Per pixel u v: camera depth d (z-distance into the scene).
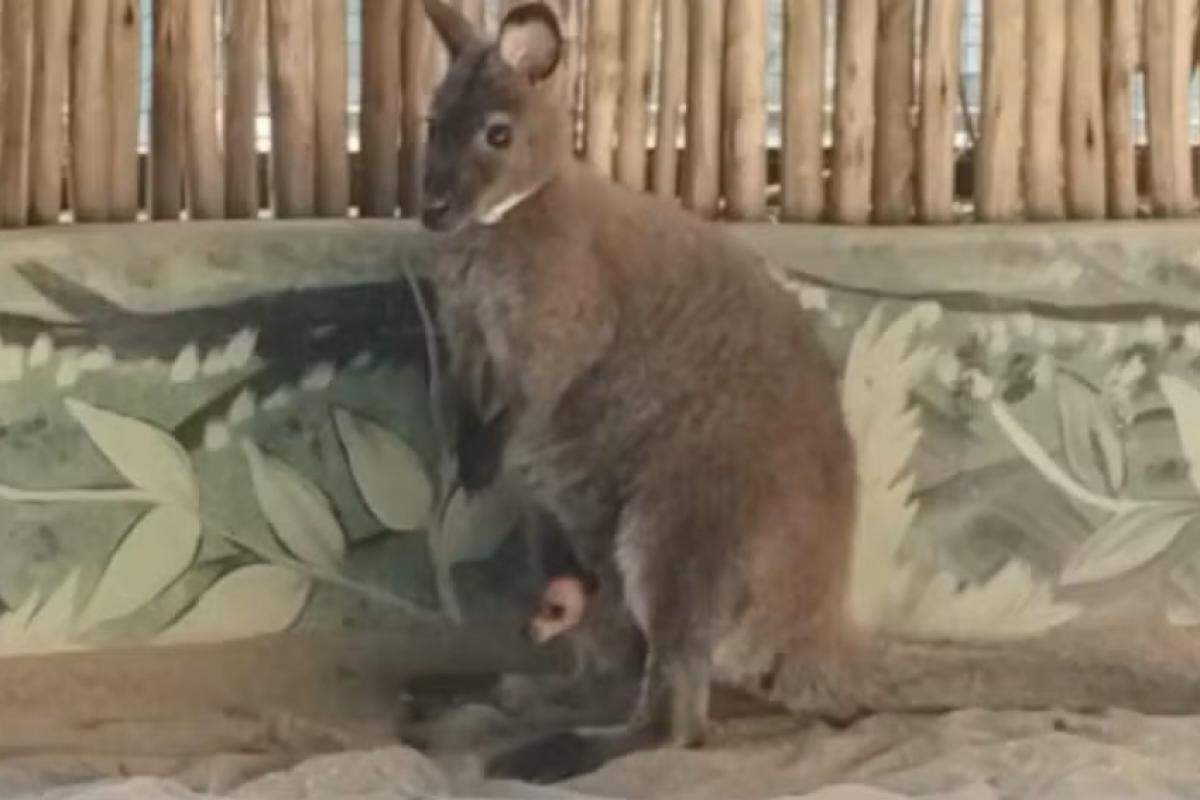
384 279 6.02
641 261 5.62
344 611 6.09
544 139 5.54
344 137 6.20
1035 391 6.27
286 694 5.84
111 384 5.87
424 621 6.14
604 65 6.24
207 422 5.95
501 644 6.16
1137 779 5.08
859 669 5.67
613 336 5.61
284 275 5.96
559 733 5.37
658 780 5.20
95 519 5.90
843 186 6.36
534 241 5.56
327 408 6.03
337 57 6.16
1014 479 6.28
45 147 6.02
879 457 6.21
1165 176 6.50
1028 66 6.41
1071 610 6.34
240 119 6.13
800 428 5.60
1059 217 6.47
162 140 6.12
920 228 6.23
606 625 5.81
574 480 5.72
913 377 6.21
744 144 6.30
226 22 6.11
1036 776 5.12
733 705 5.83
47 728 5.53
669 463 5.55
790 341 5.69
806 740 5.50
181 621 5.98
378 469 6.07
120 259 5.85
